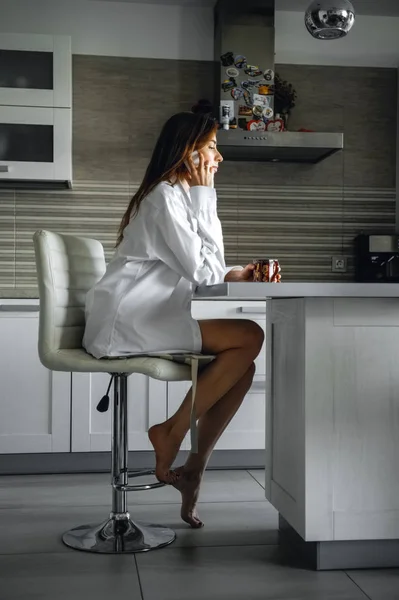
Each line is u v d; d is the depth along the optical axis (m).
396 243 4.07
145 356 2.11
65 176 3.70
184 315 2.16
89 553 2.13
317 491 1.95
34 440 3.36
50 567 2.01
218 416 2.31
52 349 2.14
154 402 3.40
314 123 4.22
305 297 1.95
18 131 3.67
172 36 4.08
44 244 2.15
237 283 1.78
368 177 4.25
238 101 3.93
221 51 3.93
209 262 2.10
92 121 4.02
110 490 3.02
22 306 3.36
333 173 4.23
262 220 4.17
